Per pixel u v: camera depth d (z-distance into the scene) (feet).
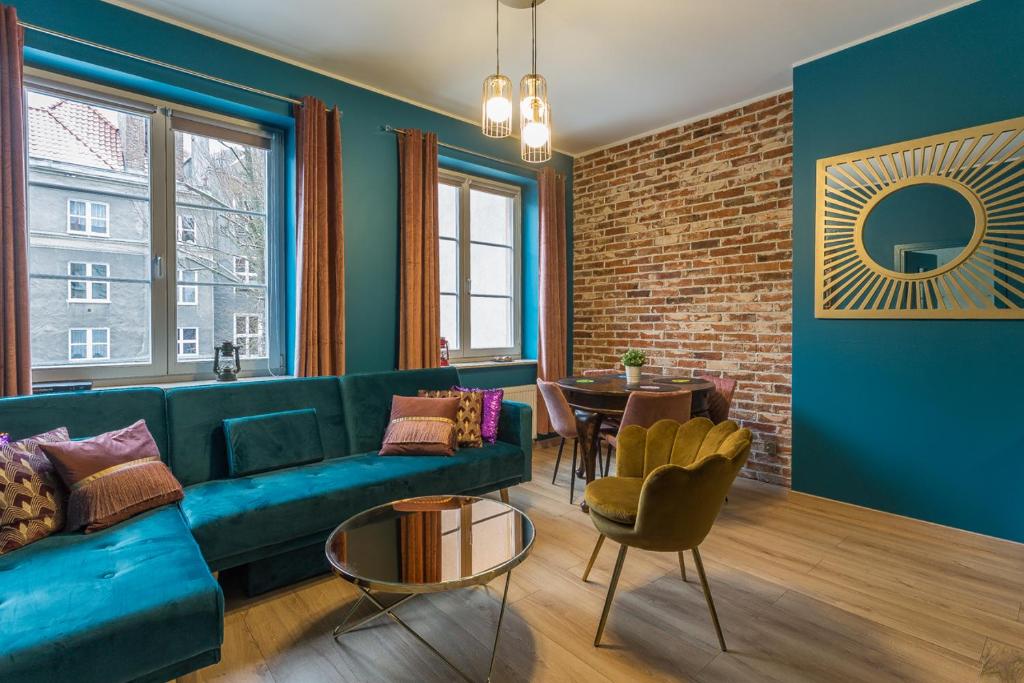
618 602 6.84
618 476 7.29
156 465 6.85
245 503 6.69
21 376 7.36
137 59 8.45
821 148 10.56
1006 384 8.64
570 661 5.63
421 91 11.82
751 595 7.02
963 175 8.91
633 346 14.82
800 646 5.90
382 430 10.03
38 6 7.59
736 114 12.53
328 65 10.55
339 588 7.28
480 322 15.02
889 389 9.86
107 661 4.10
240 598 6.98
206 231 9.88
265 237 10.66
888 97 9.68
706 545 8.60
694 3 8.62
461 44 9.82
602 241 15.66
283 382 9.20
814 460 10.89
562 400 10.73
